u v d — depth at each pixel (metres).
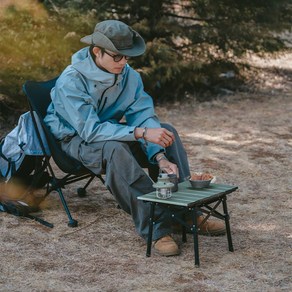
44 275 4.32
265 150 7.74
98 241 4.92
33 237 4.98
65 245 4.84
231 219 5.42
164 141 4.77
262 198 6.03
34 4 9.62
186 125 8.95
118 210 5.64
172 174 4.58
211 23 10.91
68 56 9.59
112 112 5.22
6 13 9.41
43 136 5.32
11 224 5.24
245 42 10.89
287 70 12.64
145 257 4.60
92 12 10.16
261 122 9.09
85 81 4.99
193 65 10.55
